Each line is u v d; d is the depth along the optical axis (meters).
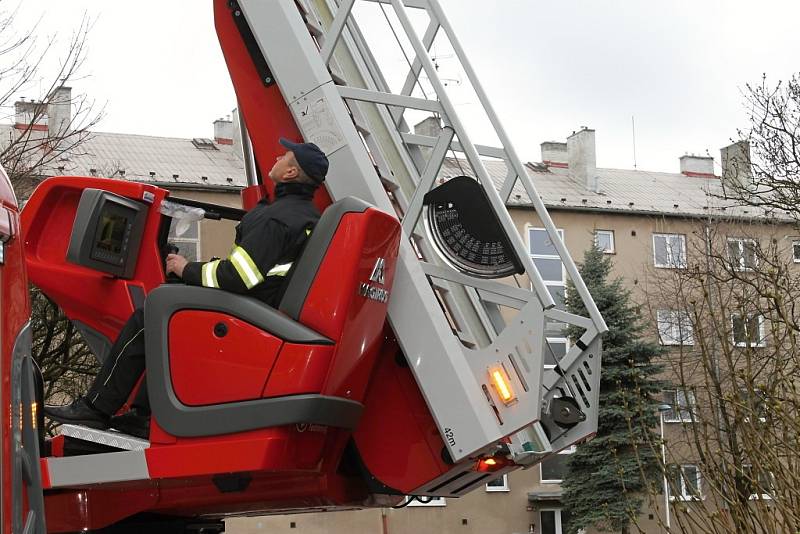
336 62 6.48
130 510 5.56
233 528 30.33
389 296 5.41
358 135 5.77
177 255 5.63
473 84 6.19
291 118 6.28
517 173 6.22
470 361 5.46
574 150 38.09
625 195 37.47
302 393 4.91
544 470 33.06
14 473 3.37
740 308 6.93
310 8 6.14
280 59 5.94
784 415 5.76
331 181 5.73
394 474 5.64
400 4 5.80
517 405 5.35
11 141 15.45
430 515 31.84
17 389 3.48
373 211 5.12
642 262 35.53
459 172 6.43
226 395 4.97
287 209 5.26
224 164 33.22
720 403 6.22
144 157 32.97
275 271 5.12
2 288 3.40
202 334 5.04
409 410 5.64
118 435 5.15
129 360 5.31
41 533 3.63
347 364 5.14
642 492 25.89
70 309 5.90
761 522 5.68
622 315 27.28
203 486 5.45
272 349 4.95
